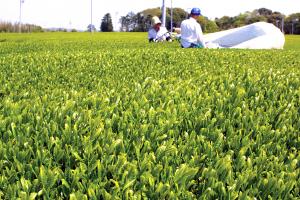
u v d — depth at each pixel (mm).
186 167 1593
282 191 1528
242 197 1447
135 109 2363
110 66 4395
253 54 5734
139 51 5773
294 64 4871
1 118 2104
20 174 1621
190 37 7762
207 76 3582
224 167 1642
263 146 1945
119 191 1473
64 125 2117
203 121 2207
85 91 2828
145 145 1829
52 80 3711
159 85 3045
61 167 1762
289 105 2586
